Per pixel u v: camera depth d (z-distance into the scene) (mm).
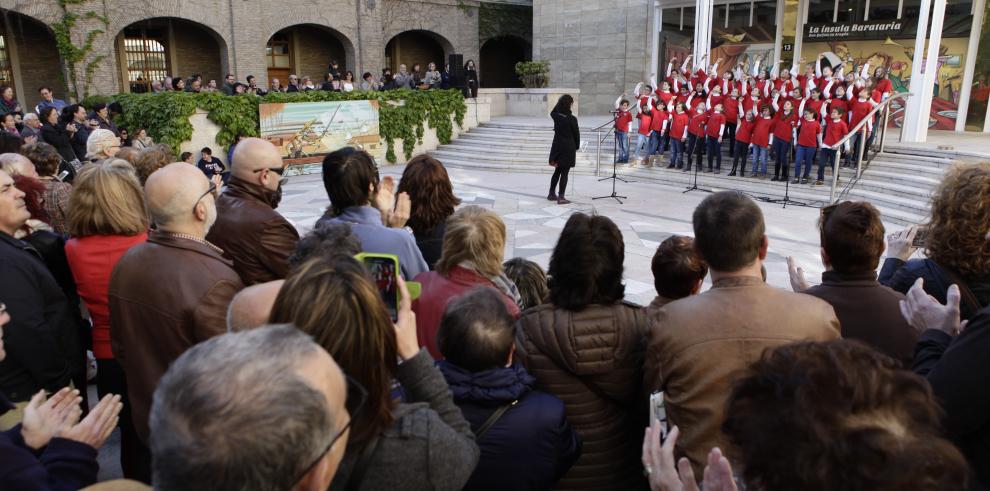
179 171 2285
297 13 20688
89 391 4117
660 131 13500
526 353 2211
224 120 13758
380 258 1835
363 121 15719
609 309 2174
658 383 1916
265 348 933
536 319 2209
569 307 2160
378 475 1316
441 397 1568
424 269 2811
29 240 3115
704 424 1749
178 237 2273
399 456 1332
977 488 1446
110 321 2316
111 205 2664
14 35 17344
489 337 1858
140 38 19422
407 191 3463
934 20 11633
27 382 2541
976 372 1406
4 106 11633
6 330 2422
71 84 16672
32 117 9992
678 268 2510
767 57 18047
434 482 1369
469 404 1887
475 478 1871
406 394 1607
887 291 2244
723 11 18750
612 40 21344
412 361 1572
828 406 848
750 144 12352
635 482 2295
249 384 869
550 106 19344
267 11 20078
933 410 878
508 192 11992
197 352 926
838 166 10648
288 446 854
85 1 16547
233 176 2877
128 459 2797
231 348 922
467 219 2584
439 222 3504
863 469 789
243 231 2732
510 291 2635
